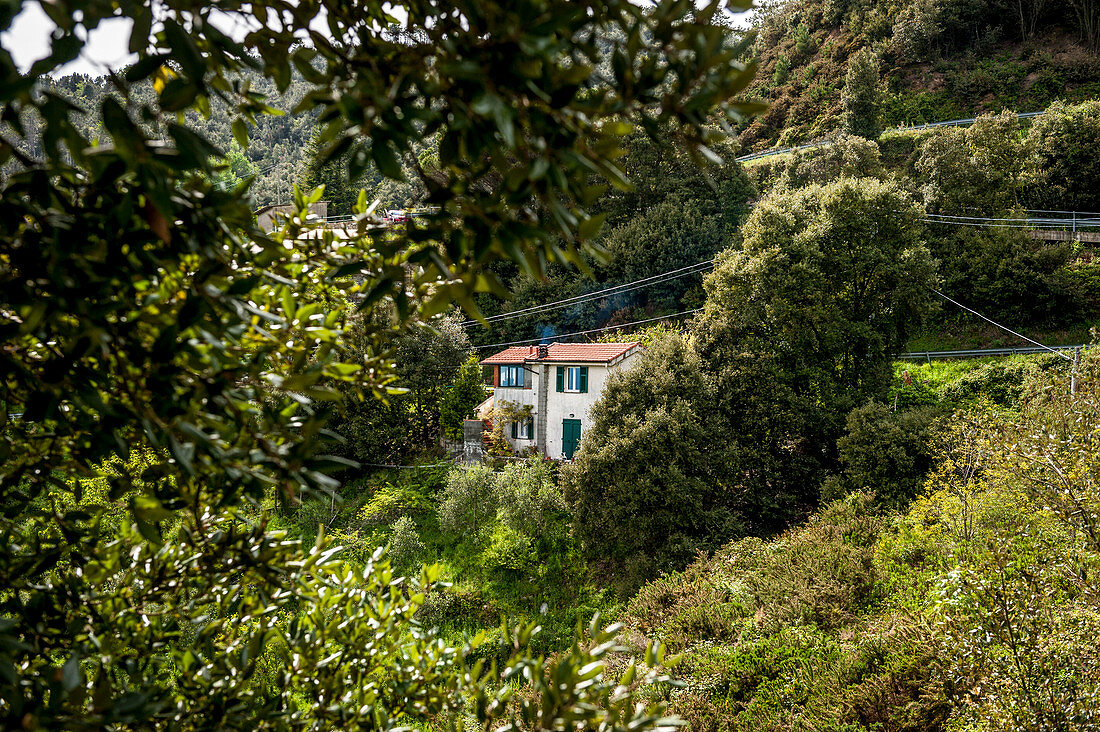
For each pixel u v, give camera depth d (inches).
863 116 2263.8
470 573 949.2
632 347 1221.1
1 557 76.0
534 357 1251.8
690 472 909.8
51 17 34.0
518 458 1159.0
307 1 62.2
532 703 67.1
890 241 1119.6
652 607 734.5
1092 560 254.2
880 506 820.6
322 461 57.3
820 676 503.2
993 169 1557.6
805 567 685.3
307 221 88.7
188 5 47.5
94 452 69.1
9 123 39.4
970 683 267.9
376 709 94.2
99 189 49.4
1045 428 270.5
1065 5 2657.5
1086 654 238.7
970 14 2748.5
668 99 43.8
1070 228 1568.7
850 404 1003.9
